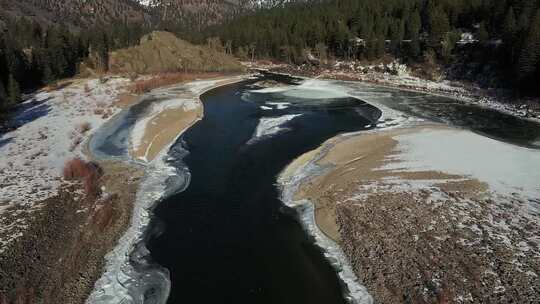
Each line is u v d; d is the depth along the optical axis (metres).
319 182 51.91
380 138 65.94
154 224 44.53
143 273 37.09
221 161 60.25
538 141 67.25
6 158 58.72
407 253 37.69
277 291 35.03
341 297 34.16
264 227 43.88
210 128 74.88
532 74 89.19
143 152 62.78
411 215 43.22
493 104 89.94
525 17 101.44
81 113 81.00
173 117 79.25
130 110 84.31
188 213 46.56
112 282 35.81
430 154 58.88
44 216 43.53
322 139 68.19
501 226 41.06
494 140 64.94
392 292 33.78
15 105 83.88
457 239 39.19
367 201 46.41
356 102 93.31
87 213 45.31
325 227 43.09
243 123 77.62
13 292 33.62
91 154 61.56
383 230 41.06
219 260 38.84
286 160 59.97
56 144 64.81
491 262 35.97
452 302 32.09
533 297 32.12
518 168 54.00
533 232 40.03
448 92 101.50
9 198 47.09
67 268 36.91
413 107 88.81
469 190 48.16
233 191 51.38
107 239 41.22
